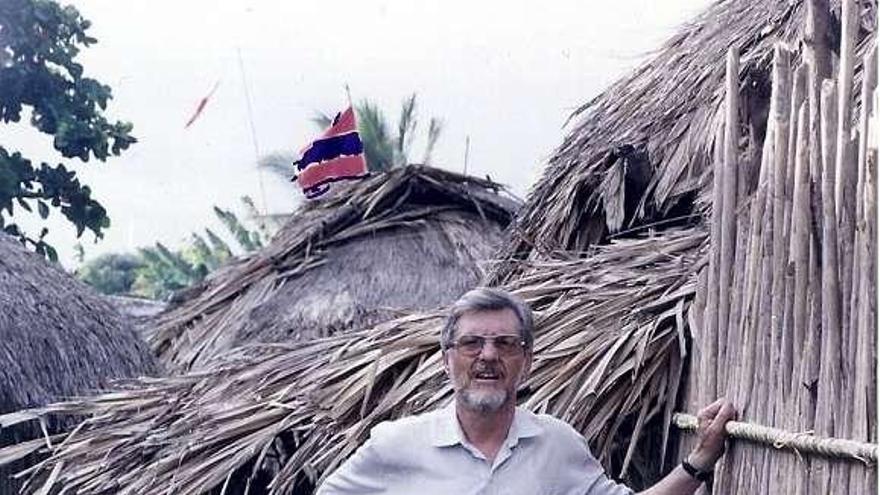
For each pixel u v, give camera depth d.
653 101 6.78
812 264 3.60
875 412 3.28
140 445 6.15
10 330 7.97
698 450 3.94
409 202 11.85
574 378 4.84
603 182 6.73
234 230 29.23
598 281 5.40
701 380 4.21
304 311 10.88
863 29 5.25
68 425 8.19
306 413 5.61
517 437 3.62
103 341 8.73
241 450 5.70
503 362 3.54
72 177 15.88
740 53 6.24
